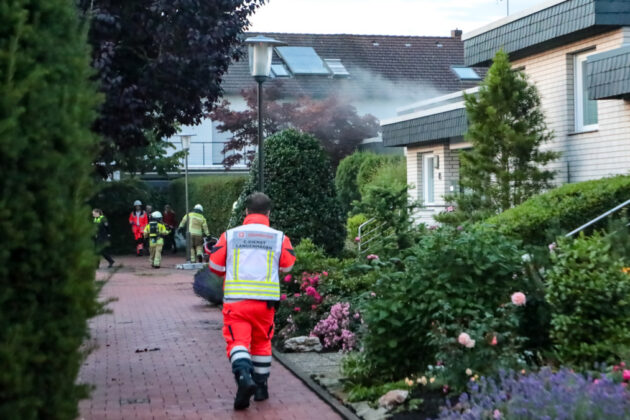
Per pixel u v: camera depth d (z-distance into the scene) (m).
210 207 32.97
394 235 13.72
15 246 4.01
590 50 16.53
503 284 7.56
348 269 12.03
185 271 25.78
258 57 13.54
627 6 15.29
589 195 12.55
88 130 4.56
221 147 39.84
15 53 4.06
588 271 6.84
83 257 4.32
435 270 7.63
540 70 17.80
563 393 5.23
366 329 8.13
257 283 7.60
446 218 15.31
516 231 12.21
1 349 3.93
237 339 7.58
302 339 10.44
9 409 3.98
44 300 4.20
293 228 14.51
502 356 6.82
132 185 33.81
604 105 15.72
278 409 7.52
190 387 8.59
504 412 5.41
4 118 3.94
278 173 14.64
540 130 15.76
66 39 4.56
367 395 7.39
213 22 12.84
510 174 15.23
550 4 16.55
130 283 21.38
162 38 12.42
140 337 12.12
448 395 6.80
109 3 12.24
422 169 24.11
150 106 13.07
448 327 7.16
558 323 6.84
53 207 4.19
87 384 4.51
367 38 45.81
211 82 13.25
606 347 6.54
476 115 15.84
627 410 4.95
